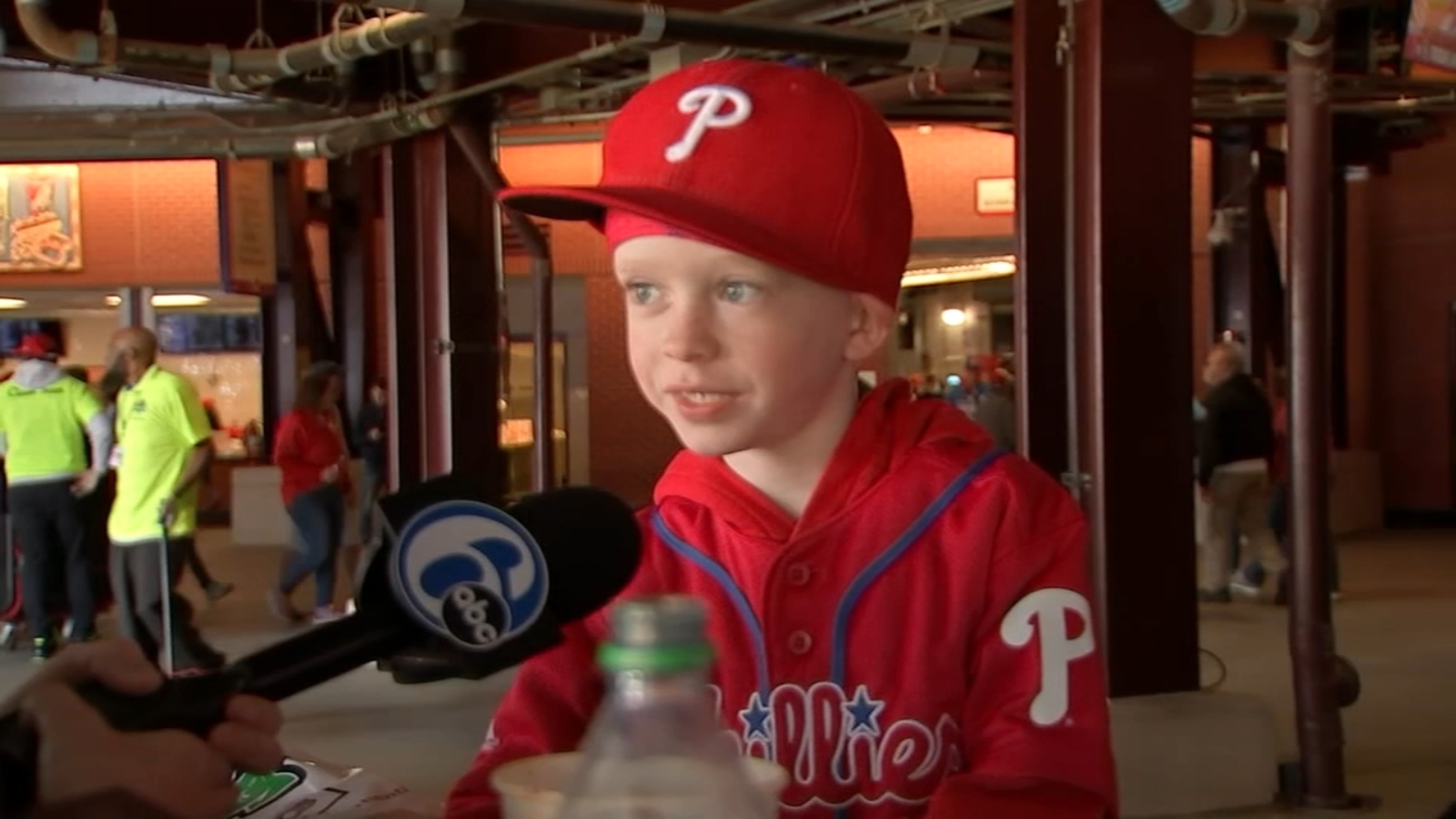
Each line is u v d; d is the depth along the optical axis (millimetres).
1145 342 4441
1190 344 4496
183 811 679
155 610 6598
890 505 1111
